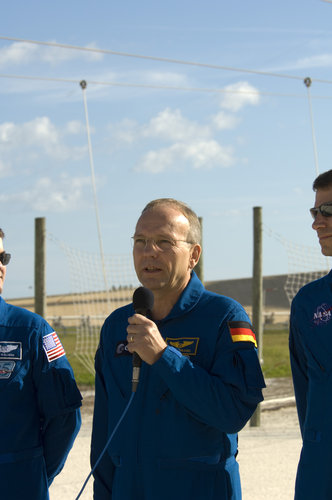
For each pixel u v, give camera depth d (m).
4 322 3.27
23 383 3.20
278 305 62.09
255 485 6.15
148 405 2.84
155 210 2.93
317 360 3.01
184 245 2.92
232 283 79.69
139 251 2.92
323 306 3.06
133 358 2.78
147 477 2.76
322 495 2.86
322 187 3.06
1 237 3.34
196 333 2.89
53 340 3.32
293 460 7.07
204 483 2.75
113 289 12.81
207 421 2.71
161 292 2.95
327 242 3.07
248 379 2.77
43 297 9.21
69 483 6.29
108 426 2.99
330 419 2.90
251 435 8.46
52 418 3.28
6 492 3.07
